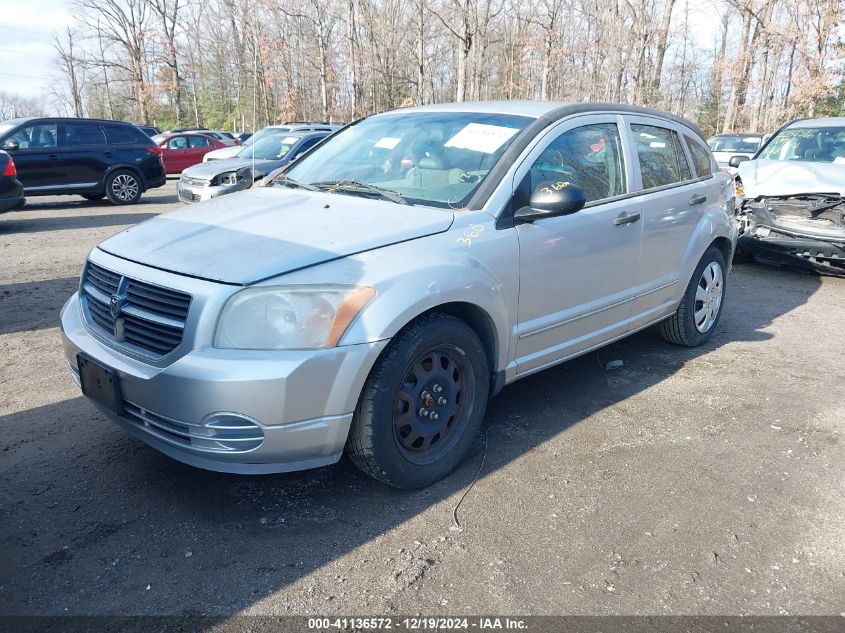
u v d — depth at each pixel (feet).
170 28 183.93
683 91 152.35
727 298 22.36
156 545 8.80
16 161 41.45
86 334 10.08
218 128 195.00
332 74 156.56
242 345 8.49
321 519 9.43
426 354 9.75
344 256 9.17
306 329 8.57
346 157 13.39
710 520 9.56
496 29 141.90
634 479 10.62
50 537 8.93
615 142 13.80
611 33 106.11
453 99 140.97
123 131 45.91
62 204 46.70
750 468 11.03
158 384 8.58
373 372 9.14
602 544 8.97
